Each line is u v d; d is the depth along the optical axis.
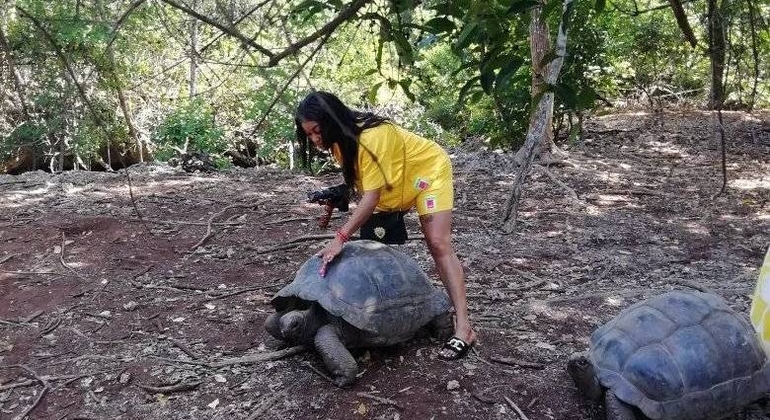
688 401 2.85
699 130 10.66
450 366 3.58
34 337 4.09
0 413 3.33
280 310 3.71
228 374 3.57
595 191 7.61
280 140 11.01
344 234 3.50
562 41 2.59
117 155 12.16
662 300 3.19
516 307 4.36
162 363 3.71
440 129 12.08
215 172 8.98
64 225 6.14
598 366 3.01
